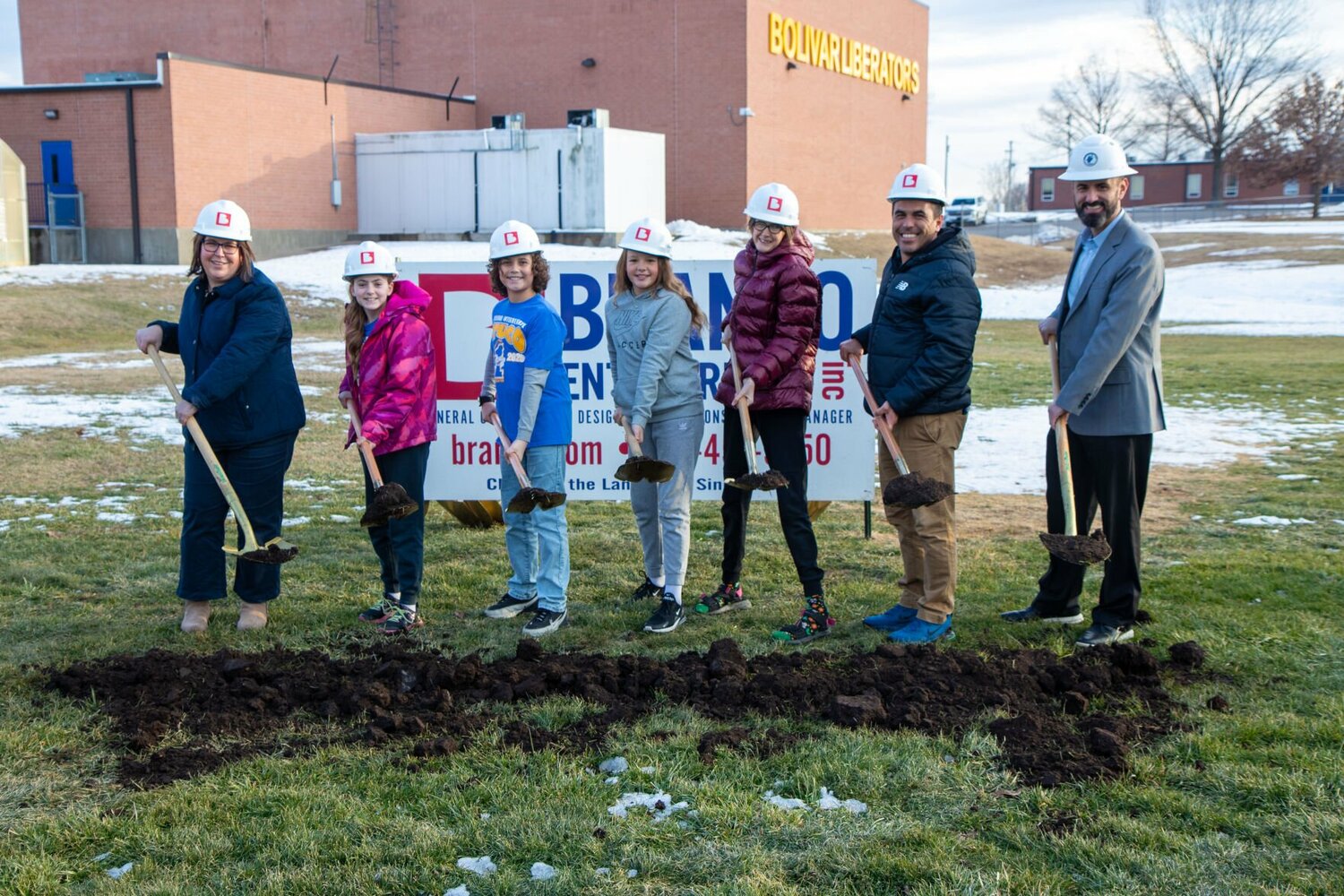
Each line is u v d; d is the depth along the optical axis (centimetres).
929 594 477
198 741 377
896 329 476
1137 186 8119
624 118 3675
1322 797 321
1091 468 477
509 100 3812
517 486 520
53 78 4178
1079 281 479
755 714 392
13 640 481
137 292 2314
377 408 497
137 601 541
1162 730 375
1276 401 1291
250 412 497
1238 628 482
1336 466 896
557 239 3089
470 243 3094
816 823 313
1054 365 495
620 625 507
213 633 494
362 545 657
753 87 3544
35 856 303
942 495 434
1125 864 290
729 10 3491
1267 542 646
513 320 501
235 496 464
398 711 399
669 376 501
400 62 3916
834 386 665
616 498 697
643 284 495
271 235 3058
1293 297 3148
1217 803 323
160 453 938
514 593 534
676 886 284
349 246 3197
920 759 350
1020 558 623
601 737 376
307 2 3944
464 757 361
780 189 491
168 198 2794
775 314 492
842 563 623
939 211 468
